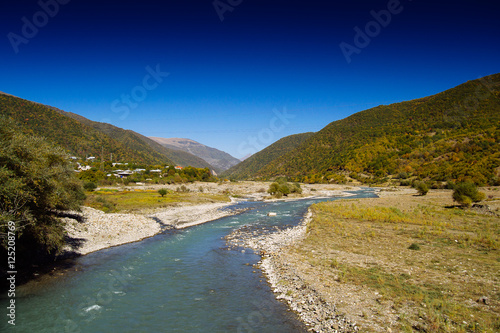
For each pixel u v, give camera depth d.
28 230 15.51
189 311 12.09
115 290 14.47
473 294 11.56
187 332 10.41
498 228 25.00
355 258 17.69
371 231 25.67
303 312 11.42
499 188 62.97
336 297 12.14
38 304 12.83
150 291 14.34
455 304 10.72
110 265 18.66
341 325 9.91
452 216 32.25
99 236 25.47
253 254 21.02
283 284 14.41
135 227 30.19
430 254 17.64
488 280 12.93
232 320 11.19
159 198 58.34
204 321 11.17
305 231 27.91
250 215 42.97
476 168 82.50
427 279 13.48
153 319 11.46
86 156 151.88
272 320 10.95
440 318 9.66
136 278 16.23
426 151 128.50
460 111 170.62
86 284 15.30
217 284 15.16
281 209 50.72
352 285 13.35
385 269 15.29
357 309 10.94
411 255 17.66
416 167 121.44
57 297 13.59
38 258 18.34
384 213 36.16
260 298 13.17
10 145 13.93
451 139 127.94
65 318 11.52
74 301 13.17
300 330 10.14
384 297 11.76
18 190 13.18
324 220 32.97
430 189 82.19
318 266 16.56
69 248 21.31
